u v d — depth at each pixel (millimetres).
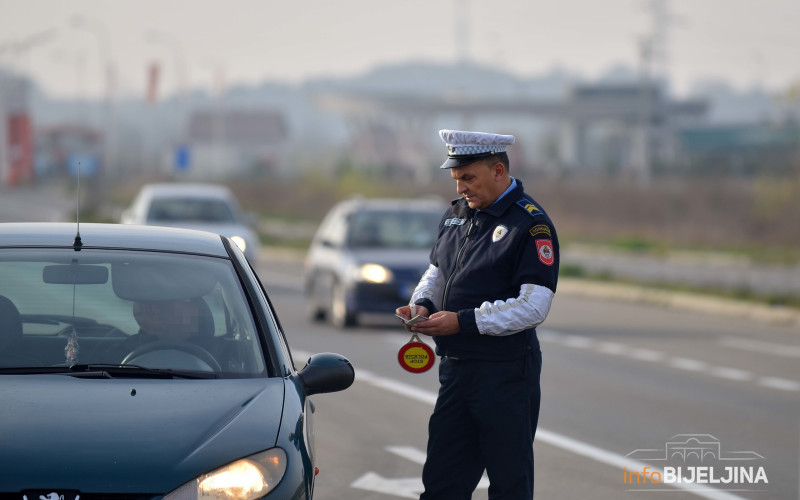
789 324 37812
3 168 133500
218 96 156750
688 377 25281
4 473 8023
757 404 21797
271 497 8367
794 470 16422
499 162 10430
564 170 176625
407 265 32906
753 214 80562
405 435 18438
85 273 10547
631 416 20328
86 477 8070
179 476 8211
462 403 10445
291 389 9797
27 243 10891
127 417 8773
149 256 10891
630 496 14828
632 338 32438
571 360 27750
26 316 10102
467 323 10141
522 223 10289
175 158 114625
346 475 15695
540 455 17156
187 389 9398
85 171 120062
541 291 10180
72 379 9461
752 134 187250
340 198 116125
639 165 170125
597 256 64688
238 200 127062
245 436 8703
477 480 10750
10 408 8789
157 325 10203
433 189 119000
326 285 34469
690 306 42469
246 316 10484
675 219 89562
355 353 27703
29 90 134500
